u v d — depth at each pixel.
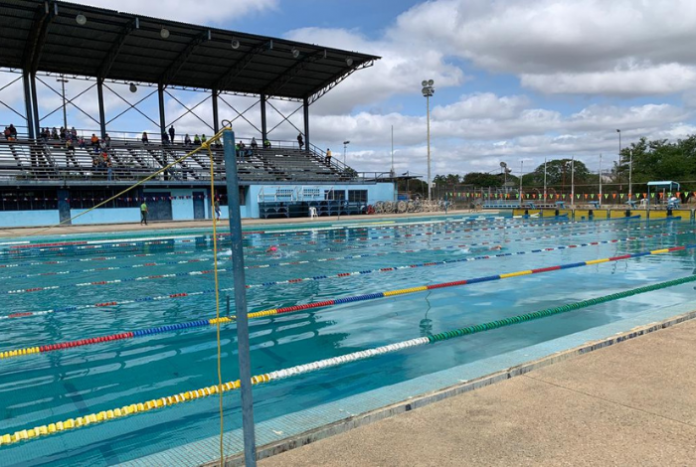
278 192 29.39
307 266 10.79
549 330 5.38
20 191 22.83
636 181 52.81
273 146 34.81
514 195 38.09
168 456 2.46
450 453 2.28
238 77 30.30
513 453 2.26
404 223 24.70
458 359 4.47
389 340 5.07
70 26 21.64
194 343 5.18
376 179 35.06
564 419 2.58
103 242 16.77
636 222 24.05
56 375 4.28
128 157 27.48
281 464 2.27
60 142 26.39
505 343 4.93
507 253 12.62
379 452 2.32
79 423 3.31
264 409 3.46
